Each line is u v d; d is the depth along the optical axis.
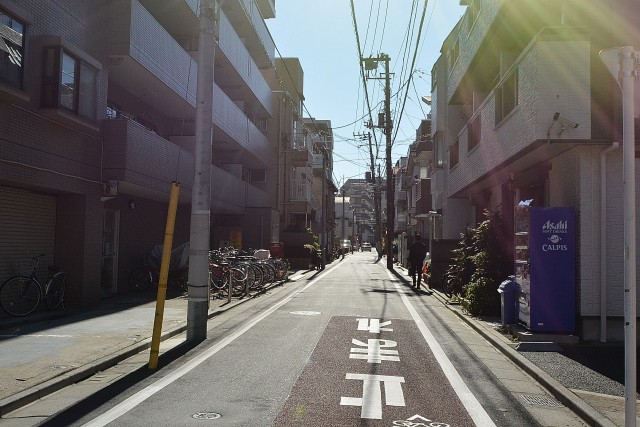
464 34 17.02
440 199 24.22
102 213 13.99
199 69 10.36
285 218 37.16
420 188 29.94
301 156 38.47
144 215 18.77
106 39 13.79
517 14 12.07
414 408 5.97
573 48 9.65
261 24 27.98
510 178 14.13
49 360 7.62
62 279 12.56
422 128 32.66
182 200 19.06
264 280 19.41
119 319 11.60
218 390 6.53
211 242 28.34
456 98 20.14
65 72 11.54
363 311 13.76
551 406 6.27
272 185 35.59
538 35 9.70
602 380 7.10
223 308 13.91
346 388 6.68
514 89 11.31
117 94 16.64
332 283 23.14
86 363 7.49
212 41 10.41
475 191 18.38
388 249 34.28
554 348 8.98
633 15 9.68
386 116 34.09
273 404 5.98
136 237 18.17
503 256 13.06
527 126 10.23
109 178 13.80
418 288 20.64
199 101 10.32
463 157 17.36
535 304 9.58
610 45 9.65
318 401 6.12
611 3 9.74
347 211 111.62
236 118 24.14
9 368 7.14
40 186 11.45
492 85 17.12
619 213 9.75
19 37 10.27
